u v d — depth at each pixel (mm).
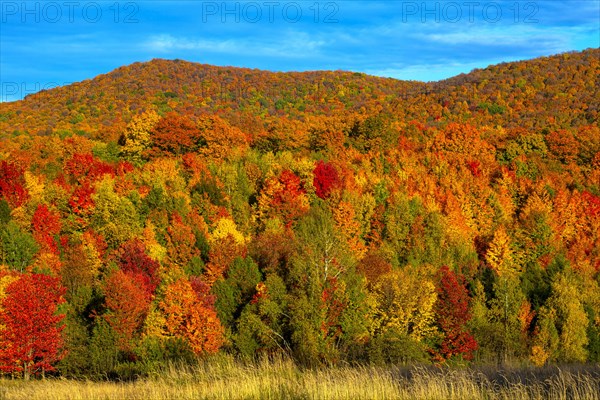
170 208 64062
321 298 32281
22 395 14734
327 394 11766
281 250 48938
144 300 37375
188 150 100688
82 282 48906
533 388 11875
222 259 50094
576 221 75812
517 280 53375
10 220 58594
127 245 50781
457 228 68250
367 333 33781
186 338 32469
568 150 99938
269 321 32000
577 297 48062
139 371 23922
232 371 15922
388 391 11758
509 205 78688
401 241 64750
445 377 12891
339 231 59312
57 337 32062
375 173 87500
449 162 92312
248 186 79375
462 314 40312
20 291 31141
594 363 16406
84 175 84125
